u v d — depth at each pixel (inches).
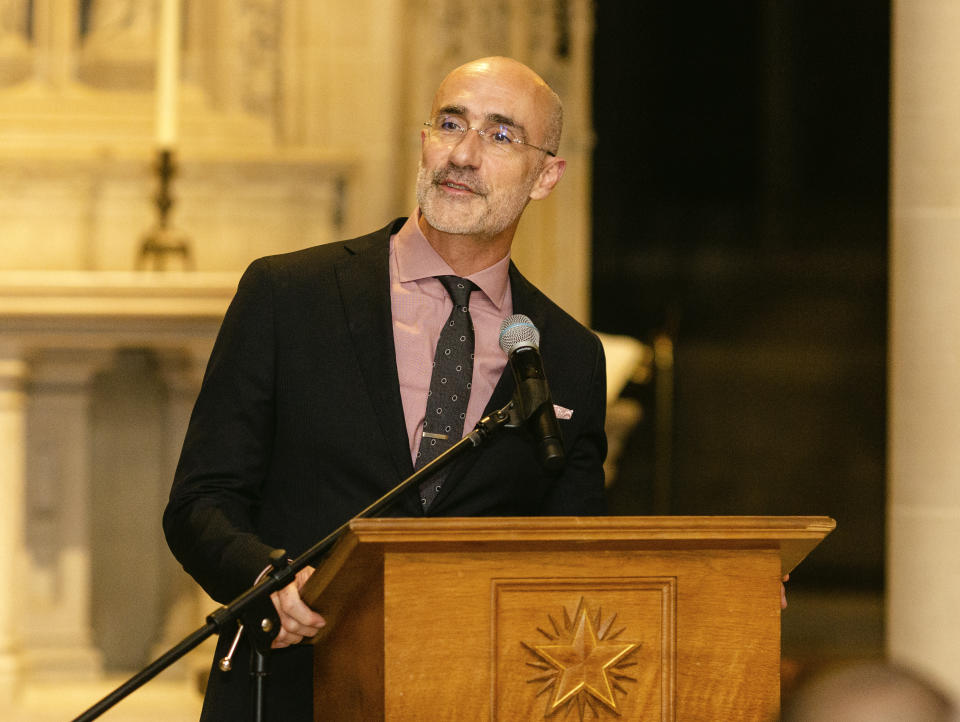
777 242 1462.8
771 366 1451.8
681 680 223.5
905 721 115.3
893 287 462.3
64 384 762.8
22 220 800.3
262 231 805.9
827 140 1457.9
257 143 832.9
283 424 282.4
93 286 690.2
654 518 218.7
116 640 796.6
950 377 451.2
